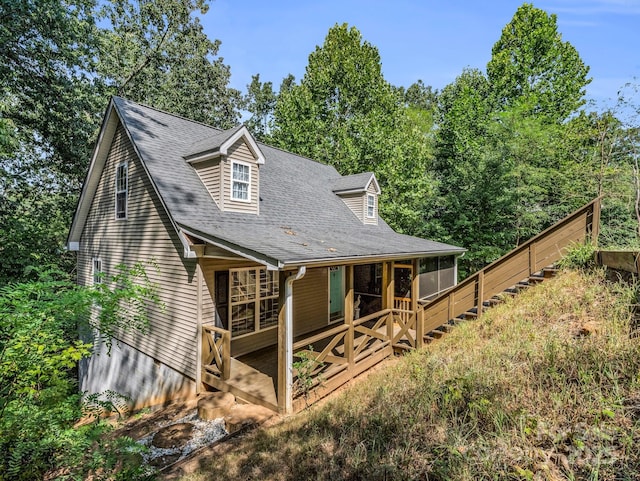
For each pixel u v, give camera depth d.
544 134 15.82
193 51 22.64
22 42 11.11
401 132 20.16
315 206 11.40
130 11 19.23
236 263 7.94
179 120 10.50
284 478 3.23
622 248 6.27
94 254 10.80
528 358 3.90
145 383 8.44
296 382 5.85
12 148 10.45
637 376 2.96
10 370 4.47
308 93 21.66
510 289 7.31
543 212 15.58
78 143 13.72
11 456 3.16
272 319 9.11
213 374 6.82
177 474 3.82
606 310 4.71
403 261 12.04
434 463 2.70
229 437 4.77
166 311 7.82
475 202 17.25
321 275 10.69
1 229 10.76
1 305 4.93
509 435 2.73
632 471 2.14
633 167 12.51
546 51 21.16
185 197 7.64
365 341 7.74
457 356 4.74
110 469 3.57
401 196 18.52
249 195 8.65
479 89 22.70
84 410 4.56
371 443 3.26
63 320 5.61
